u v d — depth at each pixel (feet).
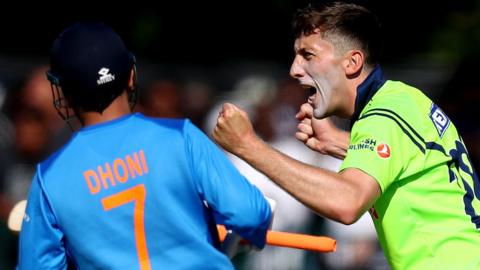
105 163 45.91
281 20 148.46
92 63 45.57
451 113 92.94
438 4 150.41
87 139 46.39
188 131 46.06
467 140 91.40
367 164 47.21
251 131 47.26
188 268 45.50
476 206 50.60
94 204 45.73
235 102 109.09
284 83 107.65
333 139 57.88
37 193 46.37
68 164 46.24
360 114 50.80
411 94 50.75
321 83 50.78
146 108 101.96
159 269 45.50
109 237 45.68
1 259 88.02
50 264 46.52
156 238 45.55
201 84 110.52
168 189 45.42
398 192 49.32
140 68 110.63
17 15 148.66
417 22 149.69
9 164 91.15
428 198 49.47
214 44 148.77
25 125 91.71
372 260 95.55
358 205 46.21
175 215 45.37
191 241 45.55
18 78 102.58
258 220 45.62
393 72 117.29
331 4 51.24
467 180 50.90
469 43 148.77
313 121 58.29
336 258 95.50
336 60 50.55
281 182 46.75
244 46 148.87
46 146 92.02
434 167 49.62
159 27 148.05
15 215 67.15
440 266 49.16
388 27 149.28
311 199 46.37
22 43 148.56
